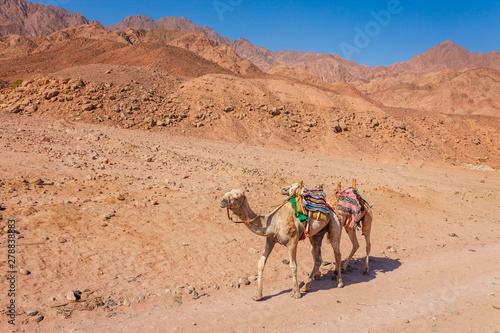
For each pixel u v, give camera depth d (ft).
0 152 50.75
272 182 57.36
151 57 365.40
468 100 646.33
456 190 90.48
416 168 131.75
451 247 43.65
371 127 177.37
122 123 123.54
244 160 88.22
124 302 20.97
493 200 80.64
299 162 101.19
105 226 31.17
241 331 19.04
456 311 23.82
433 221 54.80
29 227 28.25
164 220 35.06
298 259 32.65
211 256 29.91
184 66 323.78
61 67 402.93
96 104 129.29
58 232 28.43
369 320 21.48
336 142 155.53
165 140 103.24
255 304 22.77
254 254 31.91
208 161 73.67
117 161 58.59
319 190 26.71
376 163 128.98
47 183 41.01
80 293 21.33
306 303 23.38
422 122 212.02
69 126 92.38
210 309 21.54
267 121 155.53
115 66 178.60
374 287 27.63
